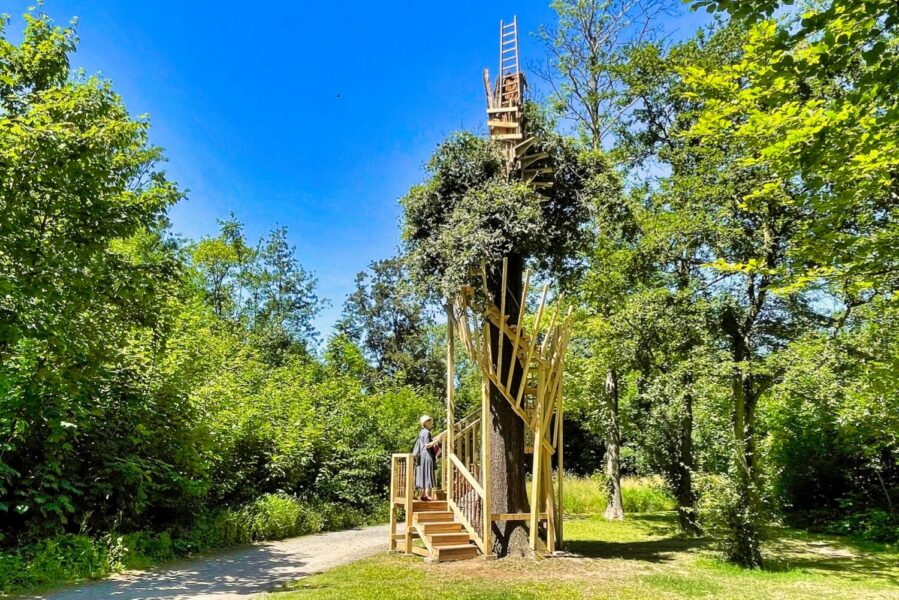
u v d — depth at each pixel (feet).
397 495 39.11
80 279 25.96
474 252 32.89
